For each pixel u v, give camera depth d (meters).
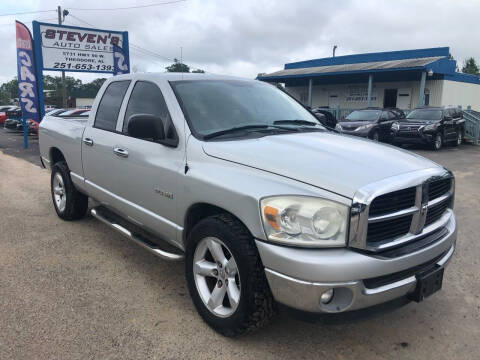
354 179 2.59
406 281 2.69
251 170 2.85
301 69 30.84
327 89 30.31
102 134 4.40
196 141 3.28
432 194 2.99
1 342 2.94
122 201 4.13
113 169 4.18
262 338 3.07
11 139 20.20
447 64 23.95
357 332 3.19
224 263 2.96
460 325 3.31
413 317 3.43
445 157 13.88
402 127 16.00
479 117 20.31
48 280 3.92
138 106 4.00
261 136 3.42
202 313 3.19
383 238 2.64
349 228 2.48
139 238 3.98
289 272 2.50
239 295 2.83
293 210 2.53
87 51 15.90
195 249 3.19
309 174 2.66
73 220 5.68
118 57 16.55
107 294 3.67
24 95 15.37
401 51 26.73
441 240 2.95
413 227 2.76
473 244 5.10
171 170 3.35
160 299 3.60
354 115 17.52
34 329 3.11
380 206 2.56
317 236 2.49
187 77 3.97
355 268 2.45
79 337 3.02
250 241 2.75
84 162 4.81
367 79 28.00
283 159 2.86
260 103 4.06
